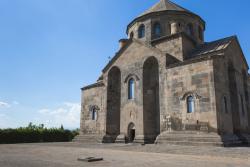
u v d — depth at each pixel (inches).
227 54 1086.4
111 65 1341.0
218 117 896.3
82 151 759.7
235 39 1194.0
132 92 1222.9
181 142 935.0
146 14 1414.9
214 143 850.8
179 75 1035.3
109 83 1334.9
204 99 936.3
